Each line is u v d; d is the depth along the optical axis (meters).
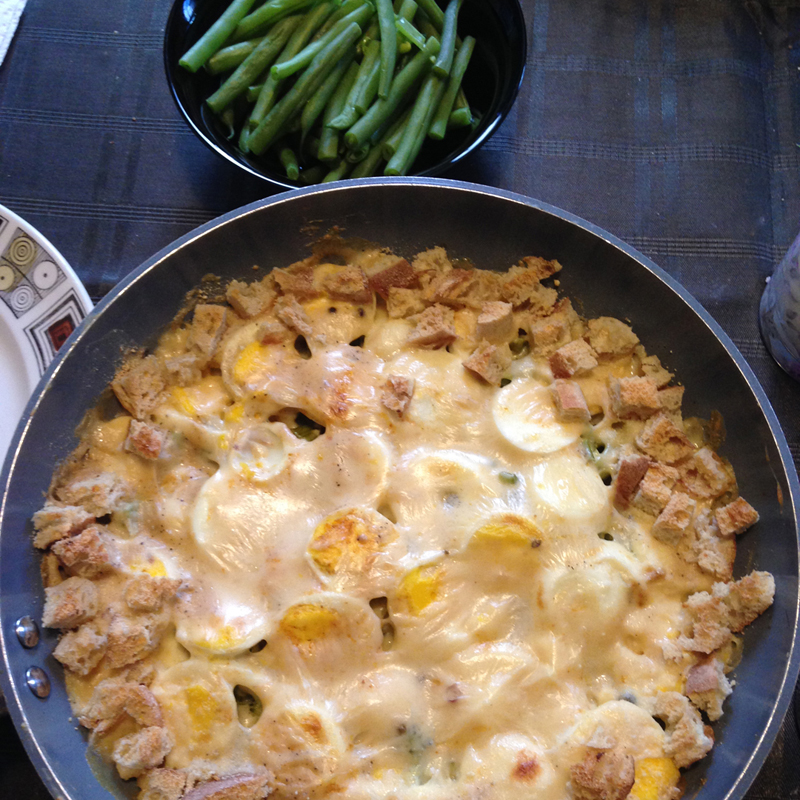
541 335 0.42
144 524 0.39
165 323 0.41
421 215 0.42
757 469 0.39
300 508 0.39
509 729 0.36
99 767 0.36
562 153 0.49
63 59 0.50
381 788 0.36
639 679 0.38
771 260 0.48
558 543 0.39
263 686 0.36
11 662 0.35
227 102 0.45
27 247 0.43
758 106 0.51
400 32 0.44
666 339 0.42
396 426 0.40
